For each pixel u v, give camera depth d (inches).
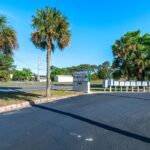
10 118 494.3
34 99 823.7
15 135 362.0
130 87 1545.3
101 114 542.0
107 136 358.6
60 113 552.7
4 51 856.3
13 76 4591.5
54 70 4884.4
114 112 569.6
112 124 439.8
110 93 1130.0
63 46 957.8
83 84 1221.7
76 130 392.5
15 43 844.6
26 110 599.2
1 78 3083.2
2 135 362.3
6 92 1084.5
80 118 493.0
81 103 732.0
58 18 930.1
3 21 820.6
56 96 940.0
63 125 428.1
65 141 332.2
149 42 1692.9
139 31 1690.5
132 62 1669.5
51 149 299.3
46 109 613.9
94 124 438.0
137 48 1662.2
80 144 319.0
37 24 927.7
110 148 303.4
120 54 1689.2
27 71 4894.2
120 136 358.9
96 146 311.0
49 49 948.6
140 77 1675.7
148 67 1648.6
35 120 471.8
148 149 300.0
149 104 710.5
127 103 731.4
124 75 1708.9
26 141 331.6
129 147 307.6
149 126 426.0
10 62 2925.7
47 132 379.2
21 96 911.7
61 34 938.1
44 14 927.0
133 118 497.4
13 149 299.7
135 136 359.6
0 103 700.0
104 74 3833.7
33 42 948.6
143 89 1449.3
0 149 299.7
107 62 3993.6
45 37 938.7
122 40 1704.0
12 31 831.7
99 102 754.2
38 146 310.5
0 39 819.4
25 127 412.8
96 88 1584.6
